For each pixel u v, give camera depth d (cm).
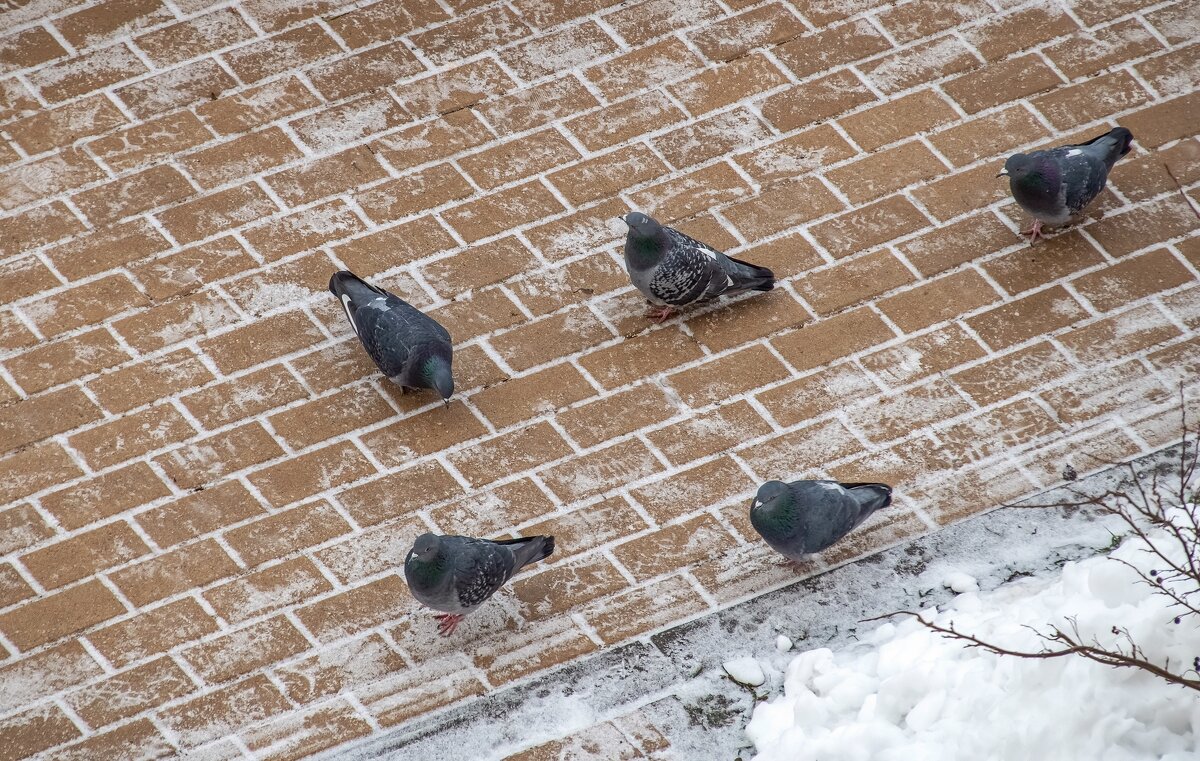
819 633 991
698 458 1115
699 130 1348
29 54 1403
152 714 973
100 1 1445
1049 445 1100
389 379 1167
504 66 1402
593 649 996
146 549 1070
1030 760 800
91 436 1138
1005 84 1368
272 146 1338
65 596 1043
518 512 1086
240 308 1223
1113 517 1036
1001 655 862
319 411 1155
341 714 966
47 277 1243
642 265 1134
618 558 1055
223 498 1099
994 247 1247
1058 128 1327
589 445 1127
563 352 1191
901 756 831
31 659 1007
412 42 1422
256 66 1400
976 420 1124
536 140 1344
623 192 1303
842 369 1167
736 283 1180
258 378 1176
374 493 1100
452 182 1313
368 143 1342
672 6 1450
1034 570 1005
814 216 1277
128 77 1388
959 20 1426
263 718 967
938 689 866
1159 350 1159
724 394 1155
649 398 1156
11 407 1155
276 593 1041
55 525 1084
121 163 1323
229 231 1277
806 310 1211
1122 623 840
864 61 1396
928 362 1167
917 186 1295
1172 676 746
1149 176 1288
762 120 1353
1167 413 1110
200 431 1141
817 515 972
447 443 1131
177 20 1434
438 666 992
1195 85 1354
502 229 1278
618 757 920
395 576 1050
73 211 1289
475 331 1205
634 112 1364
